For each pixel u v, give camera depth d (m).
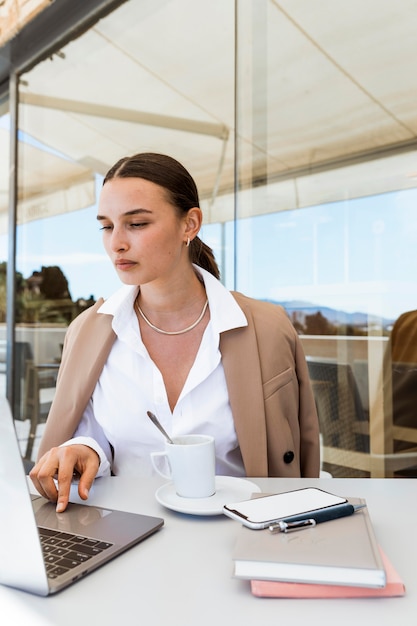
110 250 0.94
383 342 1.61
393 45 1.55
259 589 0.49
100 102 2.46
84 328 1.09
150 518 0.69
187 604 0.49
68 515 0.70
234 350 1.00
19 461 0.52
